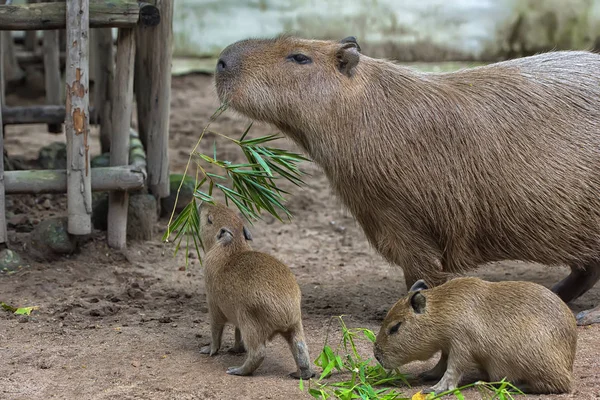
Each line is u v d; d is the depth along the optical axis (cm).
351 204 945
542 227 921
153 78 1237
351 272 1169
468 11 2414
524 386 716
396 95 924
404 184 911
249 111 920
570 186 912
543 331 700
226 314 787
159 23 1164
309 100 909
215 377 766
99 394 729
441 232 927
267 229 1356
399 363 739
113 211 1167
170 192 1327
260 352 759
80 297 1025
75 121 1085
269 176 943
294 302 748
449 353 724
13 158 1465
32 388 745
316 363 761
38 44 2091
